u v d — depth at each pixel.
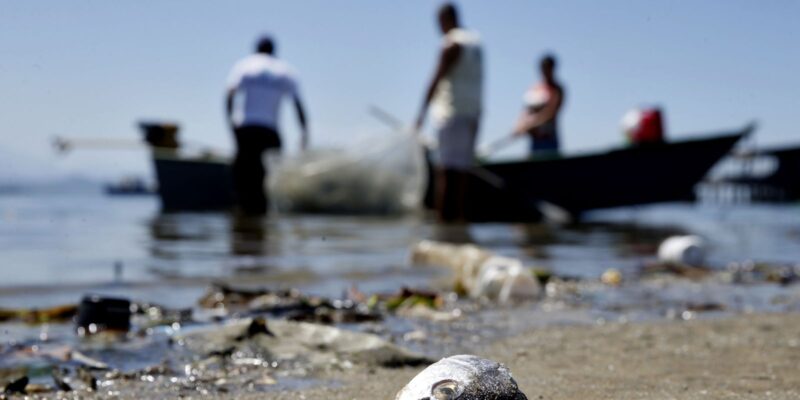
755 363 2.32
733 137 10.25
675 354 2.45
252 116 9.73
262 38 9.84
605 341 2.66
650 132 10.30
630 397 1.90
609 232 7.98
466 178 8.86
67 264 4.47
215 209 11.23
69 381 2.05
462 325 2.95
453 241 6.41
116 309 2.75
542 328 2.90
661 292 3.91
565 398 1.88
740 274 4.59
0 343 2.50
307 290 3.73
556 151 10.37
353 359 2.29
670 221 10.82
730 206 20.97
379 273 4.36
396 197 10.27
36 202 16.23
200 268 4.39
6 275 4.00
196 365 2.23
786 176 24.28
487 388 1.47
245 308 3.19
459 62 8.54
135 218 9.18
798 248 6.42
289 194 10.27
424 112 8.86
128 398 1.91
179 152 11.41
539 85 10.32
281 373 2.15
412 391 1.48
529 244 6.32
